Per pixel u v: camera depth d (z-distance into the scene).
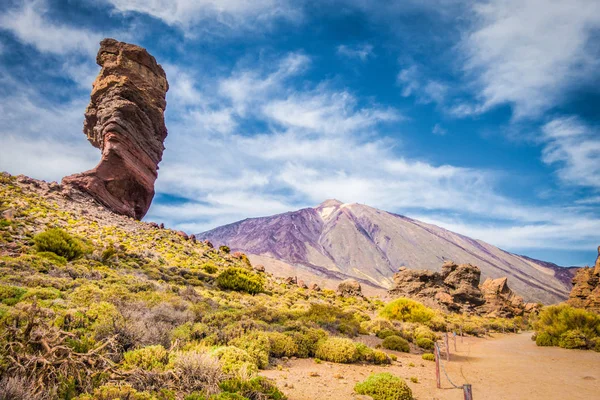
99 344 9.74
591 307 51.47
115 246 35.12
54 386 7.05
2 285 15.83
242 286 35.28
